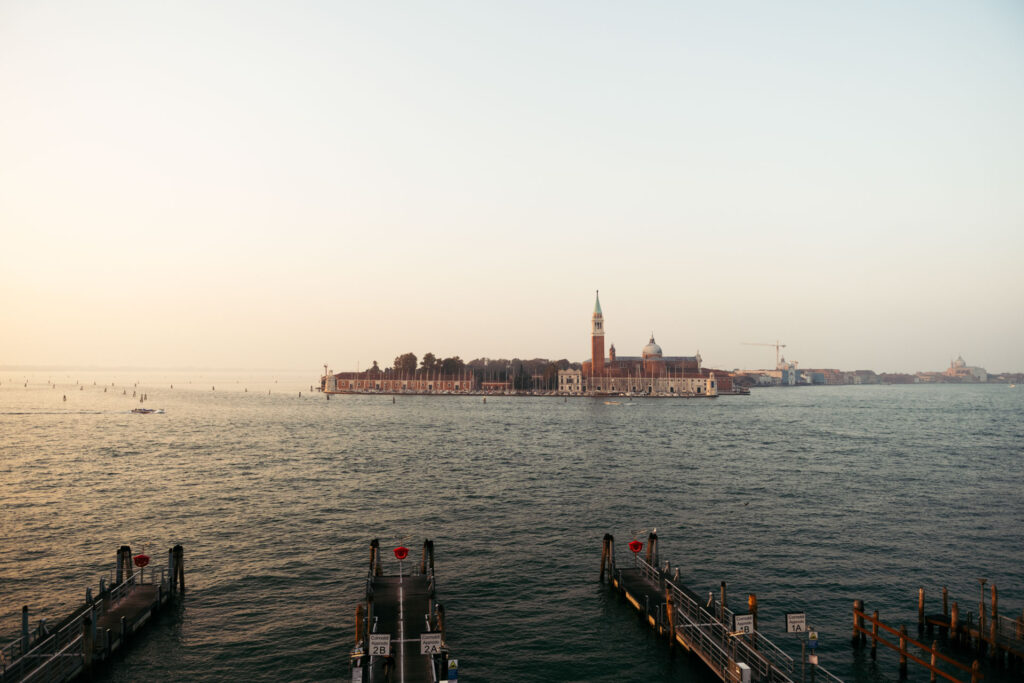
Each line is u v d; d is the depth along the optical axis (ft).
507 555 212.84
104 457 424.46
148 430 612.70
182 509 271.28
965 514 270.46
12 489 311.88
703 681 134.62
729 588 184.14
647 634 155.43
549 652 146.30
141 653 142.92
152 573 178.91
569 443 536.83
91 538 226.79
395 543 224.94
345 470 379.96
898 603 173.68
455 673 119.14
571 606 171.32
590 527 248.73
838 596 178.50
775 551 217.97
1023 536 236.63
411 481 343.87
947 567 202.49
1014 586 186.80
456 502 290.56
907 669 136.77
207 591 178.29
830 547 222.69
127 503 282.15
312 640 149.18
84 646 130.11
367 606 144.36
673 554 214.69
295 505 281.13
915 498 302.66
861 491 319.88
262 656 141.90
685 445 522.47
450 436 590.96
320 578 188.85
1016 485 336.70
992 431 644.69
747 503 291.17
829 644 148.97
